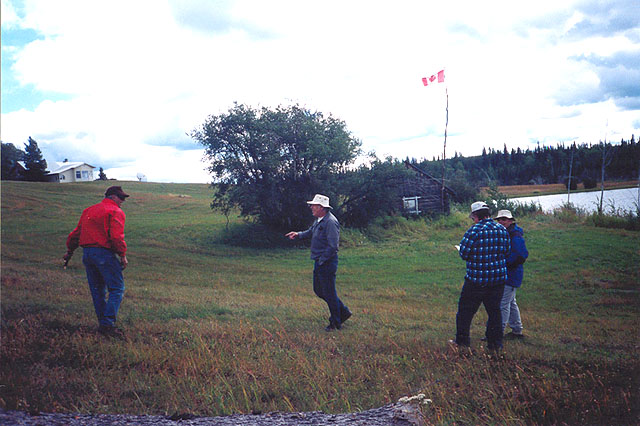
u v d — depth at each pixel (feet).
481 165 364.38
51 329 17.13
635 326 25.99
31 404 9.97
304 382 13.17
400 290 42.32
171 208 132.57
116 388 11.78
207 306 25.63
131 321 19.94
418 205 117.39
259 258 68.90
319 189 88.99
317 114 92.17
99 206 17.54
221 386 12.32
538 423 10.37
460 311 18.03
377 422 9.87
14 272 33.58
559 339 20.83
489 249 17.20
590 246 63.10
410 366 14.88
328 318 23.89
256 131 84.07
